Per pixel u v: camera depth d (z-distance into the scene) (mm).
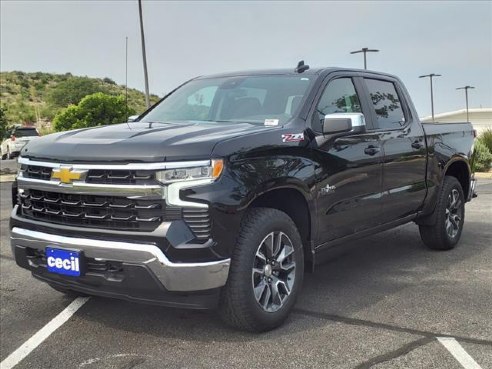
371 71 5695
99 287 3834
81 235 3777
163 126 4492
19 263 4227
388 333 4031
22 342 4008
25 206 4234
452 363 3529
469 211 9578
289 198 4355
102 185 3691
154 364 3584
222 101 5102
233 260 3756
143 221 3611
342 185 4691
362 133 5023
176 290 3564
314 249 4523
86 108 24234
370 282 5316
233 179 3695
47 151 4027
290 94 4793
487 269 5750
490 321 4254
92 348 3867
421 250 6625
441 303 4680
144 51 20828
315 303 4711
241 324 3914
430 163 6066
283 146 4145
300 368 3484
